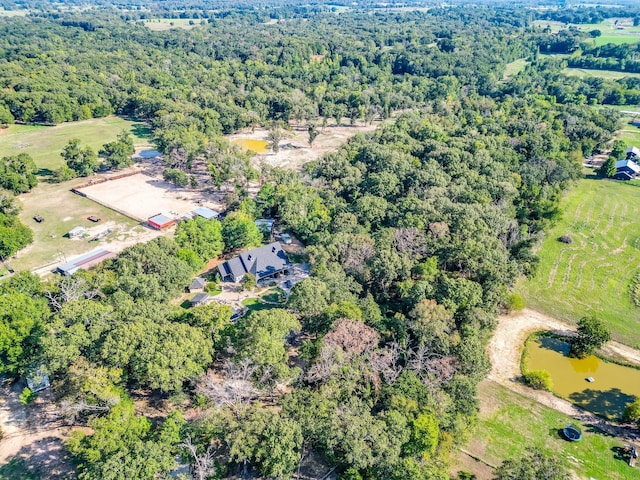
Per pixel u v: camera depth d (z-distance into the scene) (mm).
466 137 156125
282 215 112750
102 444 51062
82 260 97500
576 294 94812
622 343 81688
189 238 96562
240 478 53750
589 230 120562
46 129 189750
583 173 155375
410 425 55500
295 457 51531
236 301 88375
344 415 54812
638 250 111312
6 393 66375
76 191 134750
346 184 126625
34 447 58250
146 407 63688
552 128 173000
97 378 56688
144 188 139625
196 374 61375
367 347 65188
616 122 186375
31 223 116875
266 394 64500
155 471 48219
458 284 77312
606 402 69625
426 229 99438
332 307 72375
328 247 91812
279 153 173875
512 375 74250
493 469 57656
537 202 121625
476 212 102812
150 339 61625
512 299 86688
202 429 53688
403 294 81312
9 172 129875
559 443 62250
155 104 195375
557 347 80812
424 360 66812
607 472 58375
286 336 73812
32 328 67000
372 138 162125
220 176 135250
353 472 51000
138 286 76938
